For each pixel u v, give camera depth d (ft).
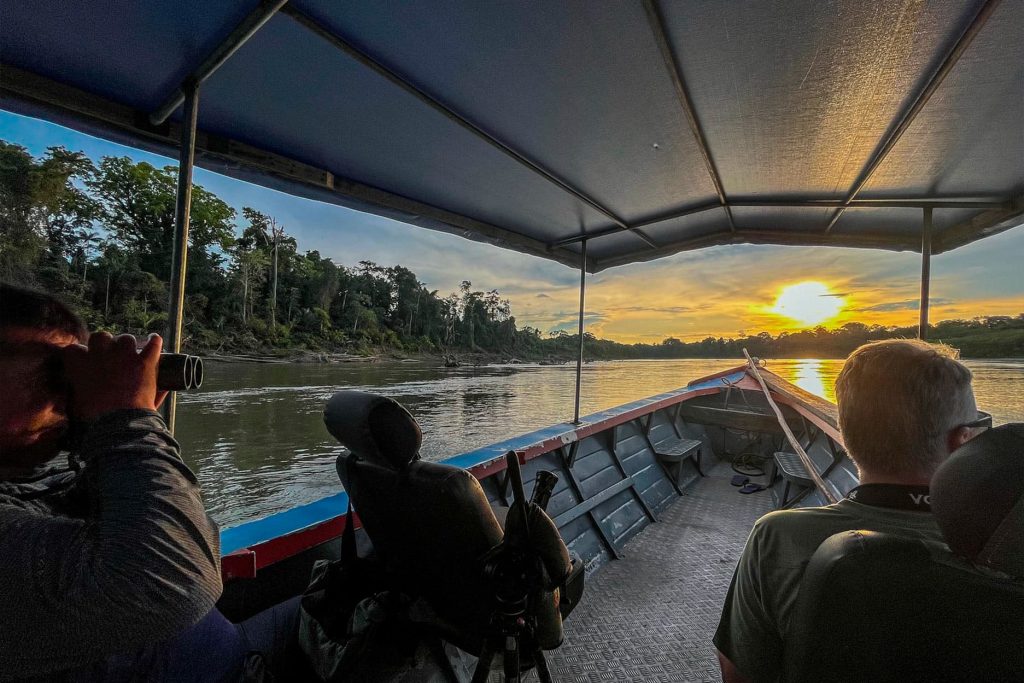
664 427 15.30
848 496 2.72
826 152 6.85
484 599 3.79
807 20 4.40
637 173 7.94
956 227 9.20
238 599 4.81
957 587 1.63
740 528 10.82
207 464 67.72
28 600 1.82
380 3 4.32
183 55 4.63
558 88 5.68
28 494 2.39
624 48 4.97
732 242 11.28
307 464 69.36
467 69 5.33
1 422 2.10
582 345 11.83
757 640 2.66
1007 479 1.57
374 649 4.12
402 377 186.19
